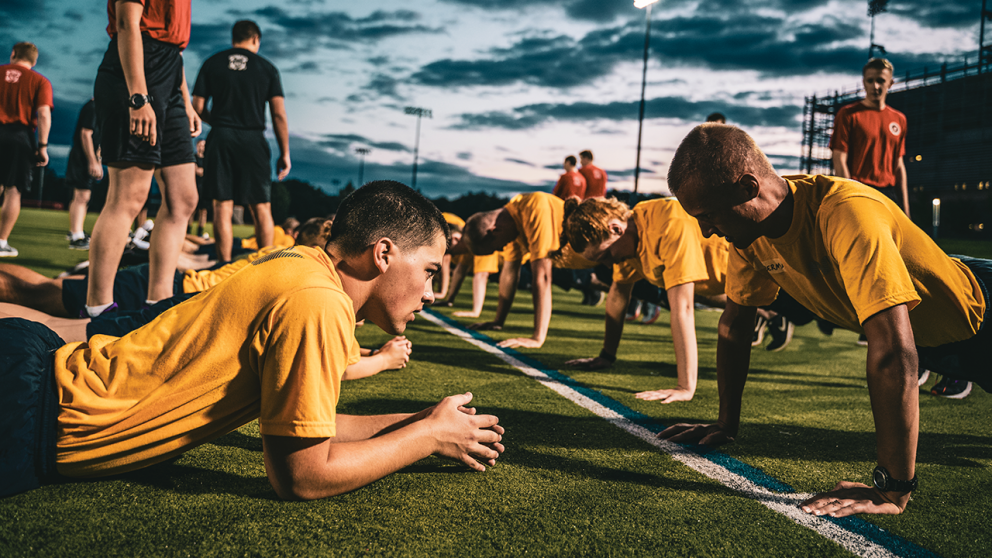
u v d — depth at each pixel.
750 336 1.96
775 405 2.65
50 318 2.36
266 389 1.21
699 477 1.67
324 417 1.21
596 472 1.67
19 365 1.26
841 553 1.25
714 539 1.28
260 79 4.80
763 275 1.86
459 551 1.17
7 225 6.38
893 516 1.45
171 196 2.94
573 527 1.31
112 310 2.78
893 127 4.35
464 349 3.68
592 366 3.30
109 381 1.27
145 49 2.75
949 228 32.94
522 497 1.46
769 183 1.50
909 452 1.36
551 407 2.39
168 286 2.96
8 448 1.22
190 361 1.25
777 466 1.80
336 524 1.25
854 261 1.38
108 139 2.69
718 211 1.51
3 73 6.08
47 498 1.29
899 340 1.32
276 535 1.19
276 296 1.21
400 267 1.31
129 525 1.20
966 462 1.92
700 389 2.91
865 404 2.74
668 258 2.66
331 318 1.20
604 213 2.76
